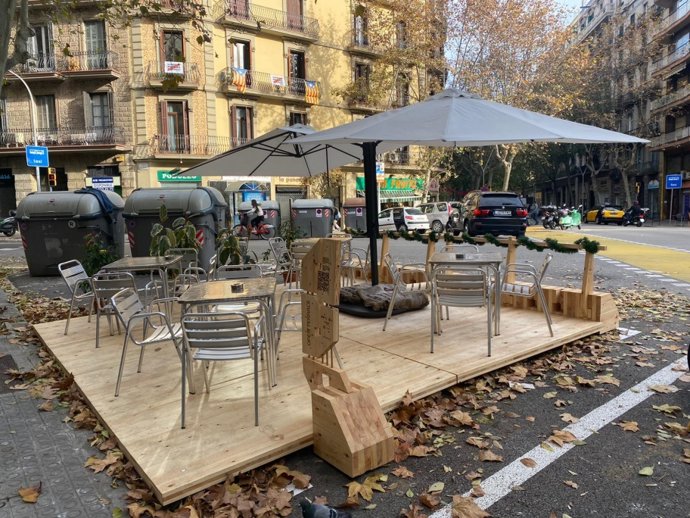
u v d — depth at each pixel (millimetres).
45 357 5555
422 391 4047
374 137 4531
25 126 28438
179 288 6977
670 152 38062
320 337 3512
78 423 3875
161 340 4277
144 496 2910
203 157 28859
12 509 2871
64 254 11906
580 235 21172
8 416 4105
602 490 2949
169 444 3287
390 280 8773
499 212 19438
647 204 41844
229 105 29688
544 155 43094
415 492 2969
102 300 6355
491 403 4148
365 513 2795
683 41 34312
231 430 3469
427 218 27172
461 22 26219
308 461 3318
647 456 3295
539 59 26719
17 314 7816
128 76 27844
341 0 33625
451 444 3512
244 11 29500
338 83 34000
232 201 29344
